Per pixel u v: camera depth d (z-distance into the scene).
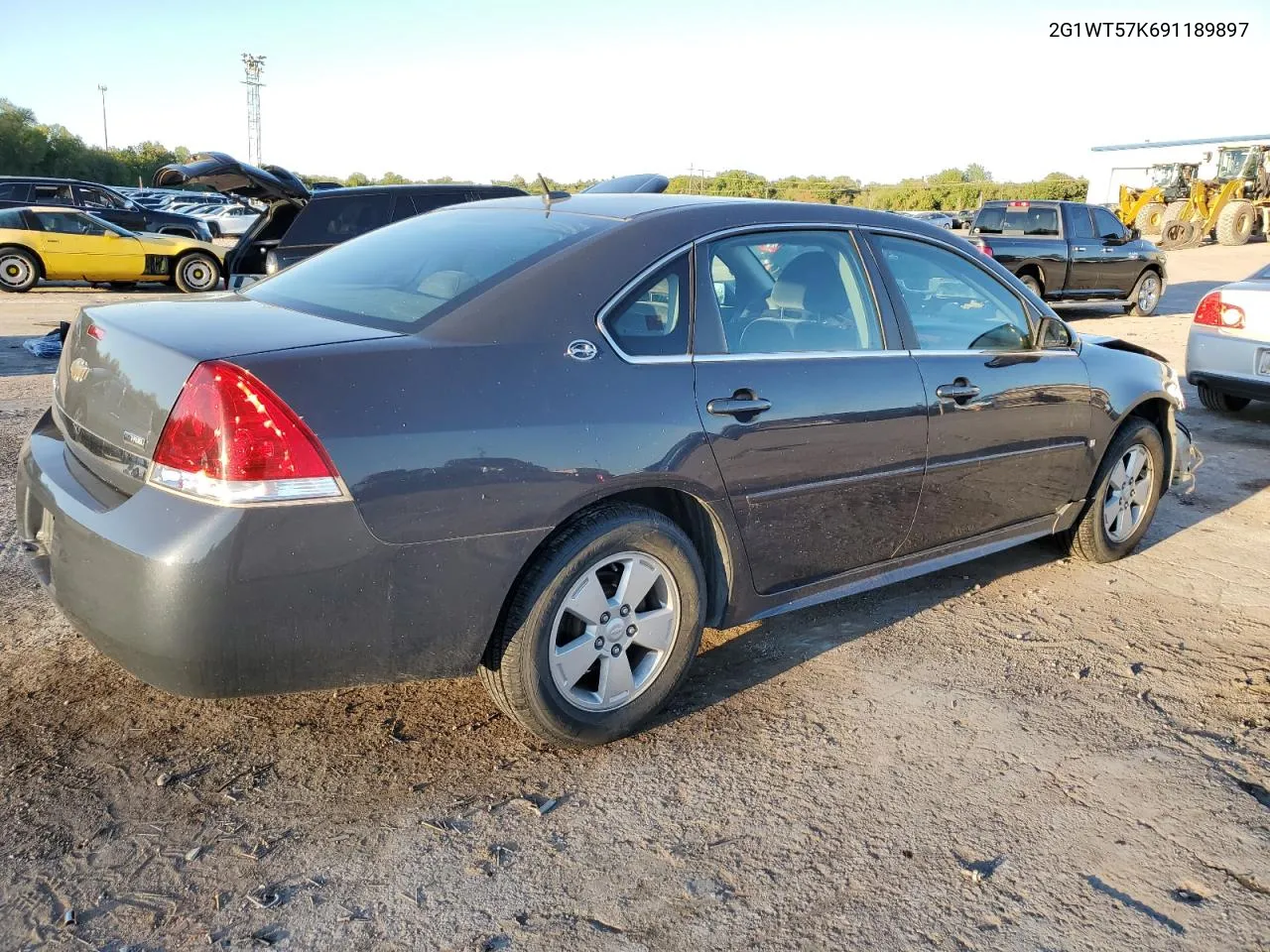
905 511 3.71
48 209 16.94
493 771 2.92
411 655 2.64
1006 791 2.90
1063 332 4.32
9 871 2.42
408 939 2.26
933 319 3.85
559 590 2.81
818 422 3.31
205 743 3.00
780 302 3.38
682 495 3.18
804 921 2.36
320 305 3.03
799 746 3.11
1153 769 3.04
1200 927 2.37
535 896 2.41
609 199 3.55
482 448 2.61
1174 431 5.00
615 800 2.80
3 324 12.32
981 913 2.40
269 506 2.38
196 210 36.31
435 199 10.93
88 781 2.78
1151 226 33.41
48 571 2.79
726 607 3.29
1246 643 3.97
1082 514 4.66
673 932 2.31
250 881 2.43
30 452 3.05
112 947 2.21
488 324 2.76
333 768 2.90
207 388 2.38
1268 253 31.39
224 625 2.39
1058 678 3.62
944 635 3.97
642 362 2.96
